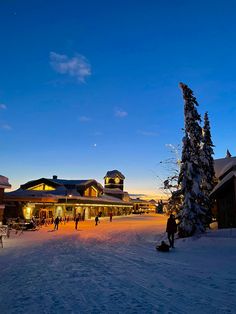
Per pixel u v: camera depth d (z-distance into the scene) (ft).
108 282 30.83
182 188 80.33
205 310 21.17
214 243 59.31
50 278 33.24
